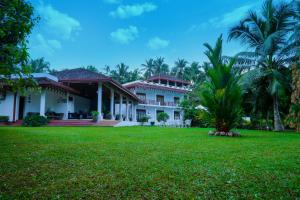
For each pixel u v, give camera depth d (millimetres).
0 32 3871
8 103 19016
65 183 3008
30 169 3641
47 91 21125
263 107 21422
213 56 11703
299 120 15805
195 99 28438
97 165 3934
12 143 6348
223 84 11203
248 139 8898
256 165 4004
